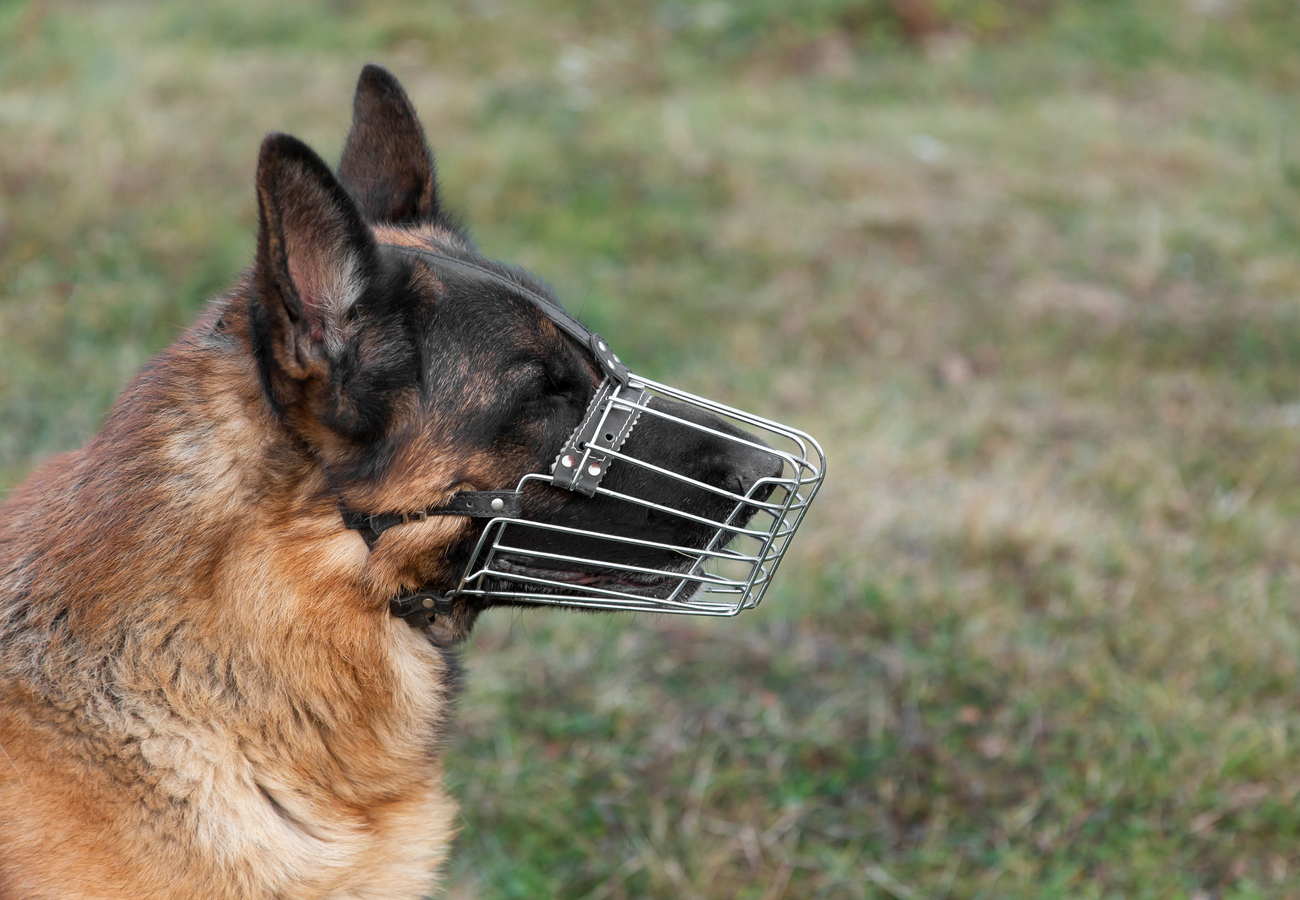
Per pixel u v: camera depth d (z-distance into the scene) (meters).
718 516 2.58
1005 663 4.11
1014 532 4.80
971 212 8.47
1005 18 13.07
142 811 2.15
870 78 11.47
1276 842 3.39
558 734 3.88
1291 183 9.68
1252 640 4.17
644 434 2.53
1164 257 7.96
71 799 2.11
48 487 2.41
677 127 9.15
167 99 8.56
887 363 6.64
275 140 1.95
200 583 2.23
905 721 3.91
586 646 4.25
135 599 2.20
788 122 9.98
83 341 5.62
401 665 2.49
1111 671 4.05
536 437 2.39
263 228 1.97
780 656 4.17
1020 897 3.24
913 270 7.70
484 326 2.37
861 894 3.27
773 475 2.57
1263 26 13.68
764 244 7.73
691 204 8.20
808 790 3.64
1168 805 3.53
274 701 2.30
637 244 7.67
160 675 2.20
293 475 2.26
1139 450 5.66
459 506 2.32
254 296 2.09
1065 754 3.74
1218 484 5.42
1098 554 4.75
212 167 7.43
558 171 8.25
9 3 10.62
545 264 7.12
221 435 2.26
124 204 6.71
